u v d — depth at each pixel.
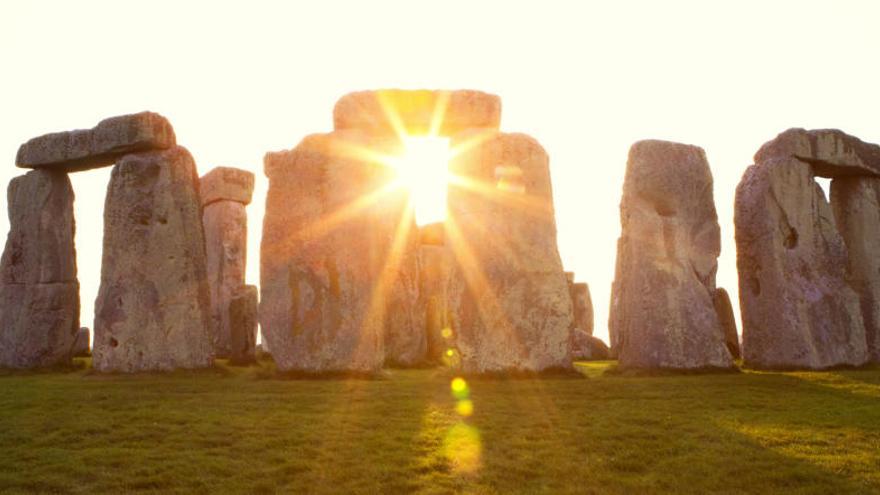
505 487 8.59
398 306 21.55
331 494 8.37
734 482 8.64
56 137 19.75
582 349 26.80
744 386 14.68
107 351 17.91
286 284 16.77
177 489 8.53
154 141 18.34
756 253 18.88
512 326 16.44
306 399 13.25
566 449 9.93
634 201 17.66
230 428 10.98
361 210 16.86
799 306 18.22
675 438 10.38
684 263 17.44
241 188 28.52
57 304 20.12
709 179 18.14
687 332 16.98
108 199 18.52
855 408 12.45
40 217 20.34
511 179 17.00
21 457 9.76
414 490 8.51
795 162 19.19
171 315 17.89
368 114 17.36
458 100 17.30
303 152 17.19
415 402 12.93
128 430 10.95
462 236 16.77
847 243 20.88
